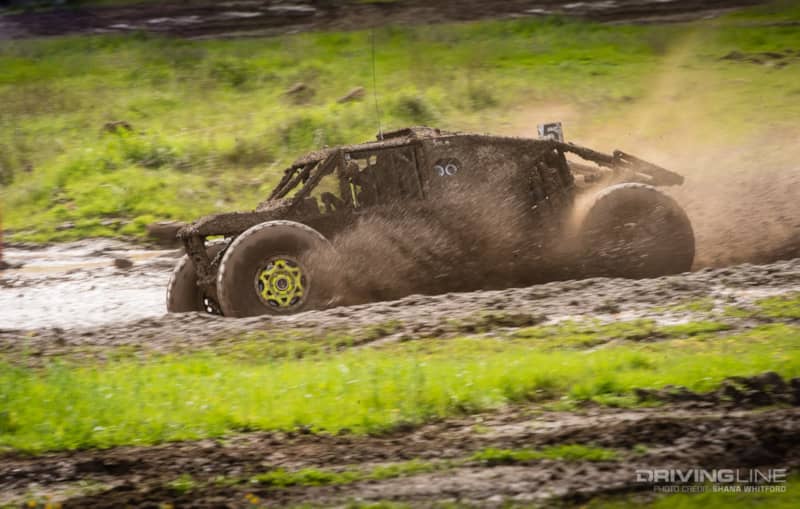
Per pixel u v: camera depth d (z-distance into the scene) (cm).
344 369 2839
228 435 2492
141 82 11062
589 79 10662
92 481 2242
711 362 2755
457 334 3381
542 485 2066
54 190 8144
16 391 2791
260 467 2267
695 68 11012
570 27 12675
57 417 2619
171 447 2431
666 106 9844
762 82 10369
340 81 10831
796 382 2611
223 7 15050
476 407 2583
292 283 4000
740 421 2392
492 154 4269
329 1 14850
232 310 3931
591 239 4253
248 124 9506
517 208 4250
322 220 4156
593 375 2716
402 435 2445
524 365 2803
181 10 15038
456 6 14462
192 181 8200
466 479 2127
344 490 2103
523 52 11644
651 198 4253
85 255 6975
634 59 11425
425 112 9381
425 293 4222
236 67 11231
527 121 9500
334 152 4212
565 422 2461
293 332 3494
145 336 3619
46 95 10588
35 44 13012
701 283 3869
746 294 3691
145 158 8581
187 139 8938
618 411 2519
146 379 2909
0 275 6256
